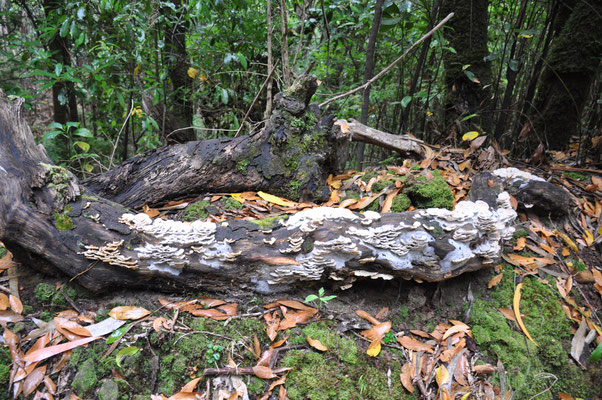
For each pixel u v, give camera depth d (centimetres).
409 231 208
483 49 387
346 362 192
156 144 409
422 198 270
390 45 429
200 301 209
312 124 280
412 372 193
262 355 189
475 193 270
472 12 374
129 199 267
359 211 273
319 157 278
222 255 201
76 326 188
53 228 194
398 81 448
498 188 265
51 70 410
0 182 186
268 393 179
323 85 452
